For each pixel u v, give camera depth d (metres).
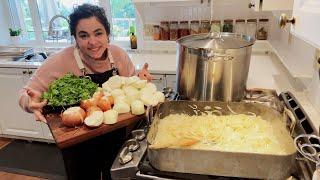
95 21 1.24
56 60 1.32
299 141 0.89
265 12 2.27
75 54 1.34
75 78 1.22
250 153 0.75
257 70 1.80
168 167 0.82
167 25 2.41
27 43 2.96
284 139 0.88
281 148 0.85
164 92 1.35
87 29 1.24
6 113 2.47
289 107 1.14
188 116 1.08
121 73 1.48
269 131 0.96
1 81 2.34
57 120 1.05
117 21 2.70
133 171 0.84
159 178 0.82
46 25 2.86
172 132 0.95
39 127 2.45
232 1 2.27
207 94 1.18
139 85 1.17
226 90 1.16
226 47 1.10
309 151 0.83
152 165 0.84
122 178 0.85
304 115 1.08
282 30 2.06
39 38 2.91
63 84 1.16
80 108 1.03
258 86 1.49
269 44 2.18
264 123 1.01
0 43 2.88
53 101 1.10
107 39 1.34
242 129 0.98
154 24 2.46
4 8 2.87
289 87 1.47
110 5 2.65
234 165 0.78
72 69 1.34
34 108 1.10
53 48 2.82
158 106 1.05
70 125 0.99
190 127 0.99
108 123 1.00
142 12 2.39
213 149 0.80
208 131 0.95
